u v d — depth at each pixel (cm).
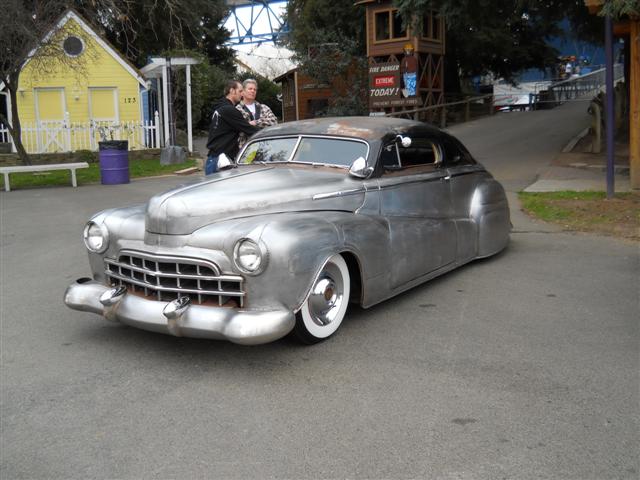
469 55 3012
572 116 2589
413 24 1468
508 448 318
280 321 402
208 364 434
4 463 315
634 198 982
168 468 308
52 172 1791
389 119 607
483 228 664
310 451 319
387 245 508
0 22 1606
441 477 295
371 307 547
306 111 2938
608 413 352
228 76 3784
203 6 2978
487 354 438
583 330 483
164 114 2308
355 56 2662
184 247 432
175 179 1627
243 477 298
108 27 2527
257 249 404
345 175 523
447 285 610
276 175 514
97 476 303
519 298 565
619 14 945
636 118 1048
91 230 489
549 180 1217
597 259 700
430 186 589
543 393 377
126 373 422
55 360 448
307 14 3028
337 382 398
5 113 2350
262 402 374
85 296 477
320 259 430
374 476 296
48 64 1917
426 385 391
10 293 623
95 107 2345
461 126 2578
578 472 296
